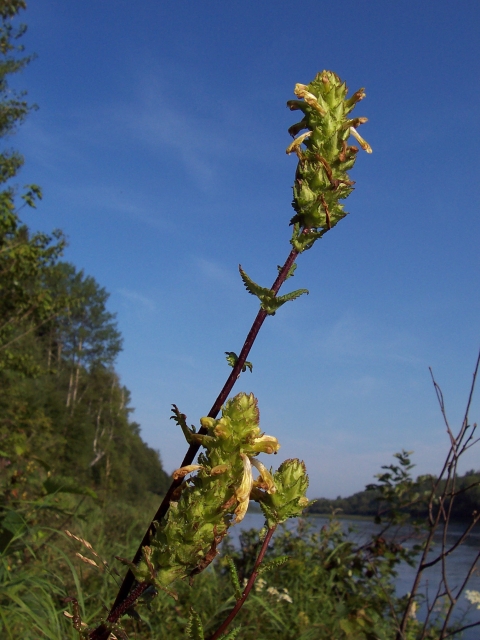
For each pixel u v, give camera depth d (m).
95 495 4.07
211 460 1.29
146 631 3.92
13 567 3.73
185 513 1.24
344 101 1.60
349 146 1.55
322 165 1.48
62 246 10.52
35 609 3.20
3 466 5.14
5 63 14.94
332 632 4.59
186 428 1.32
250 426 1.28
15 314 10.60
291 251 1.49
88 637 1.27
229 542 6.87
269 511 1.49
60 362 48.22
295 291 1.41
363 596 5.34
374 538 5.82
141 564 1.25
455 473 3.97
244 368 1.42
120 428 45.25
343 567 5.70
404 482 5.77
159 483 51.97
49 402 29.11
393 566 5.71
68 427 29.47
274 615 4.32
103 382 48.84
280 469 1.55
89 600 3.95
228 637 1.37
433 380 4.03
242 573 5.89
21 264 10.00
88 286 50.41
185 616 4.47
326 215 1.44
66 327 48.28
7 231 10.04
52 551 4.52
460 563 8.07
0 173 11.83
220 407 1.39
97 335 52.53
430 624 5.23
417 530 5.72
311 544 6.46
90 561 1.45
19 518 3.51
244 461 1.26
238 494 1.23
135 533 7.50
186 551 1.22
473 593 5.09
